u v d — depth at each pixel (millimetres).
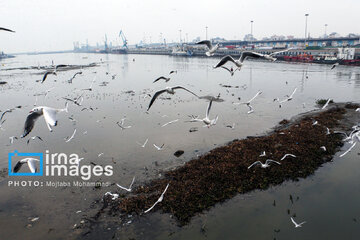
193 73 93000
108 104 47031
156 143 28734
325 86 60344
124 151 26984
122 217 17109
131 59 196875
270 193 19109
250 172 21125
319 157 23641
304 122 33125
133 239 15312
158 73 95188
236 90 58156
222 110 41969
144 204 18031
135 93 56562
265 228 15938
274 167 21734
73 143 29469
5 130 34188
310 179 20734
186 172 21719
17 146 28938
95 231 16031
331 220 16531
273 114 39031
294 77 76000
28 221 17094
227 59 12625
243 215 17000
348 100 46312
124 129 33562
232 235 15383
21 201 19172
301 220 16516
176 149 26984
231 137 29875
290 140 26750
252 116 38250
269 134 30203
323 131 29500
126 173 22531
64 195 19734
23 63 171500
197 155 25312
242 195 18891
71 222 16891
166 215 17109
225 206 17828
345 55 99625
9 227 16562
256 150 24656
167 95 54094
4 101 50625
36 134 32531
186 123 35469
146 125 35031
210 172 21188
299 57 116938
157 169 22922
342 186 19797
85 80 78562
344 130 29875
